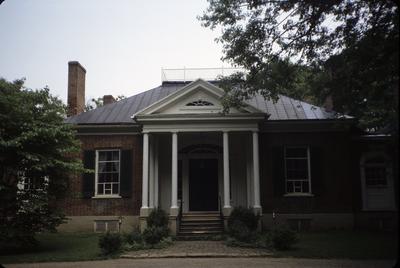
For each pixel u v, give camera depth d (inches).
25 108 622.8
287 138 843.4
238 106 689.0
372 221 818.8
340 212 818.8
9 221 605.3
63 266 496.4
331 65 567.5
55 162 628.1
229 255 548.1
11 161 608.7
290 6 558.6
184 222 782.5
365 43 501.4
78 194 706.8
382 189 826.8
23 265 509.4
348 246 600.1
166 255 553.6
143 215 776.3
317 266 470.0
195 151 889.5
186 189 876.6
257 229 737.6
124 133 860.6
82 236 764.6
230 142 879.7
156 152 852.6
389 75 487.8
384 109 492.1
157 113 798.5
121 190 840.3
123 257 550.9
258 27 593.6
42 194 627.8
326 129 839.7
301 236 714.8
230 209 762.2
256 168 783.7
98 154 864.9
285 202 824.3
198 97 814.5
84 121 869.2
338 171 831.7
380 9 499.5
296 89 676.1
